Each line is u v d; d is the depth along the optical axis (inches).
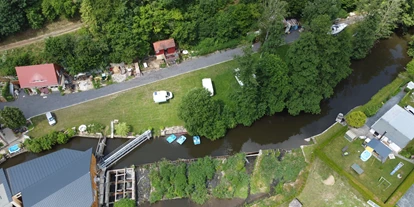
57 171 2311.8
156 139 2829.7
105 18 2992.1
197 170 2571.4
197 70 3240.7
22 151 2667.3
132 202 2378.2
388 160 2689.5
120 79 3134.8
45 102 2938.0
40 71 2913.4
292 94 2849.4
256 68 2637.8
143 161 2701.8
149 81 3127.5
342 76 3036.4
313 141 2886.3
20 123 2652.6
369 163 2667.3
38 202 2138.3
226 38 3415.4
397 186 2527.1
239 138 2928.2
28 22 3075.8
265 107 2866.6
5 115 2536.9
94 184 2389.3
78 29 3203.7
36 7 3041.3
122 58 3132.4
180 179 2491.4
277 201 2464.3
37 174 2289.6
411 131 2755.9
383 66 3587.6
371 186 2529.5
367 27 3201.3
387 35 3742.6
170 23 3193.9
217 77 3193.9
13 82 2974.9
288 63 2859.3
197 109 2593.5
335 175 2608.3
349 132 2842.0
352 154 2733.8
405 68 3528.5
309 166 2664.9
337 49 2751.0
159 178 2534.5
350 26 3789.4
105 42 3058.6
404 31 3900.1
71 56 2972.4
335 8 3380.9
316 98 2861.7
